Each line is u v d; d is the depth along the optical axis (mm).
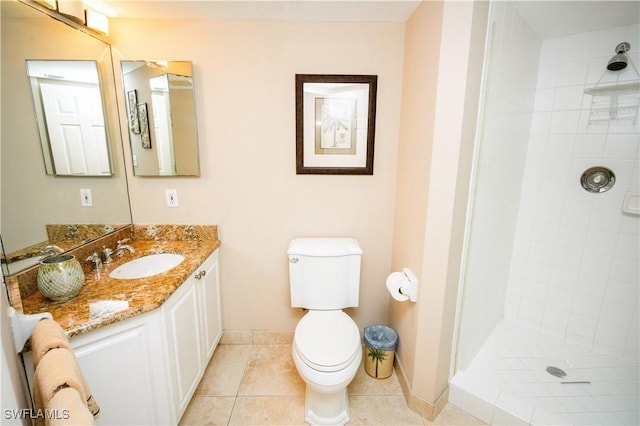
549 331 2107
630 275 1786
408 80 1657
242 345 2100
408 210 1651
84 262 1454
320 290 1785
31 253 1201
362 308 2088
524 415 1423
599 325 1919
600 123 1794
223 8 1553
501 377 1676
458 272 1474
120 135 1757
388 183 1907
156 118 1760
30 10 1208
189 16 1651
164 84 1721
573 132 1886
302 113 1780
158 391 1239
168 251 1731
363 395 1674
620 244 1800
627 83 1686
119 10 1565
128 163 1802
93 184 1561
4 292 681
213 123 1801
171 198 1873
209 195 1889
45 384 662
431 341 1475
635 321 1792
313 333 1509
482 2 1213
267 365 1896
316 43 1725
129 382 1150
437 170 1339
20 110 1160
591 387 1622
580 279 1960
